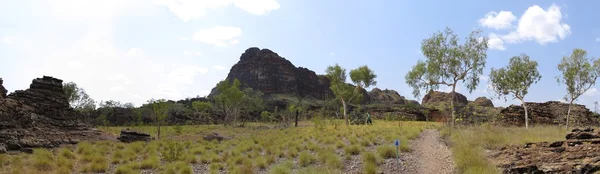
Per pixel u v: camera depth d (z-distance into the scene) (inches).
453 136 918.4
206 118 3784.5
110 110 3216.0
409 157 710.5
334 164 644.7
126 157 823.7
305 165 678.5
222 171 676.7
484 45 1552.7
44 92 1405.0
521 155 579.2
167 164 707.4
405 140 878.4
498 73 1561.3
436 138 992.2
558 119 1830.7
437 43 1582.2
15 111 1135.0
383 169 615.8
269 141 1115.3
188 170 644.7
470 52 1551.4
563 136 846.5
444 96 6082.7
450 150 725.9
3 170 648.4
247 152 912.3
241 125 2778.1
